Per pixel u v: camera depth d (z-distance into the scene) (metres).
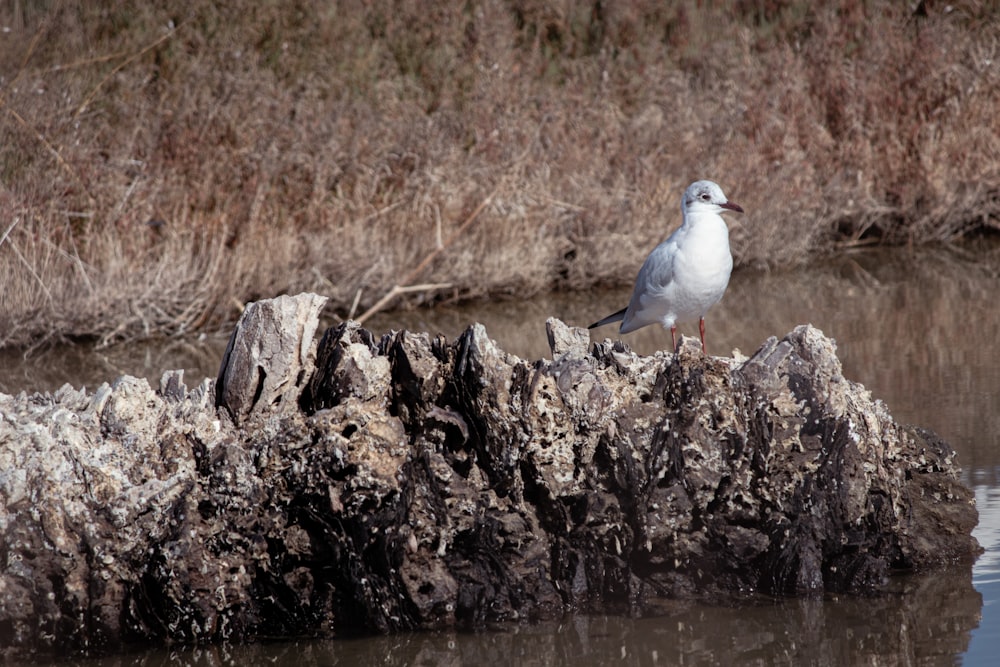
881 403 8.27
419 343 7.48
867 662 6.51
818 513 7.56
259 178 16.86
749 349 13.82
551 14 23.80
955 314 15.49
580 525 7.41
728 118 20.05
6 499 6.84
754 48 23.44
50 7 19.58
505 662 6.66
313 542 7.14
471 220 17.19
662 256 9.51
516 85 19.95
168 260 15.66
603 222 18.06
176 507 6.95
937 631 6.86
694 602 7.46
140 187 16.38
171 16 20.39
